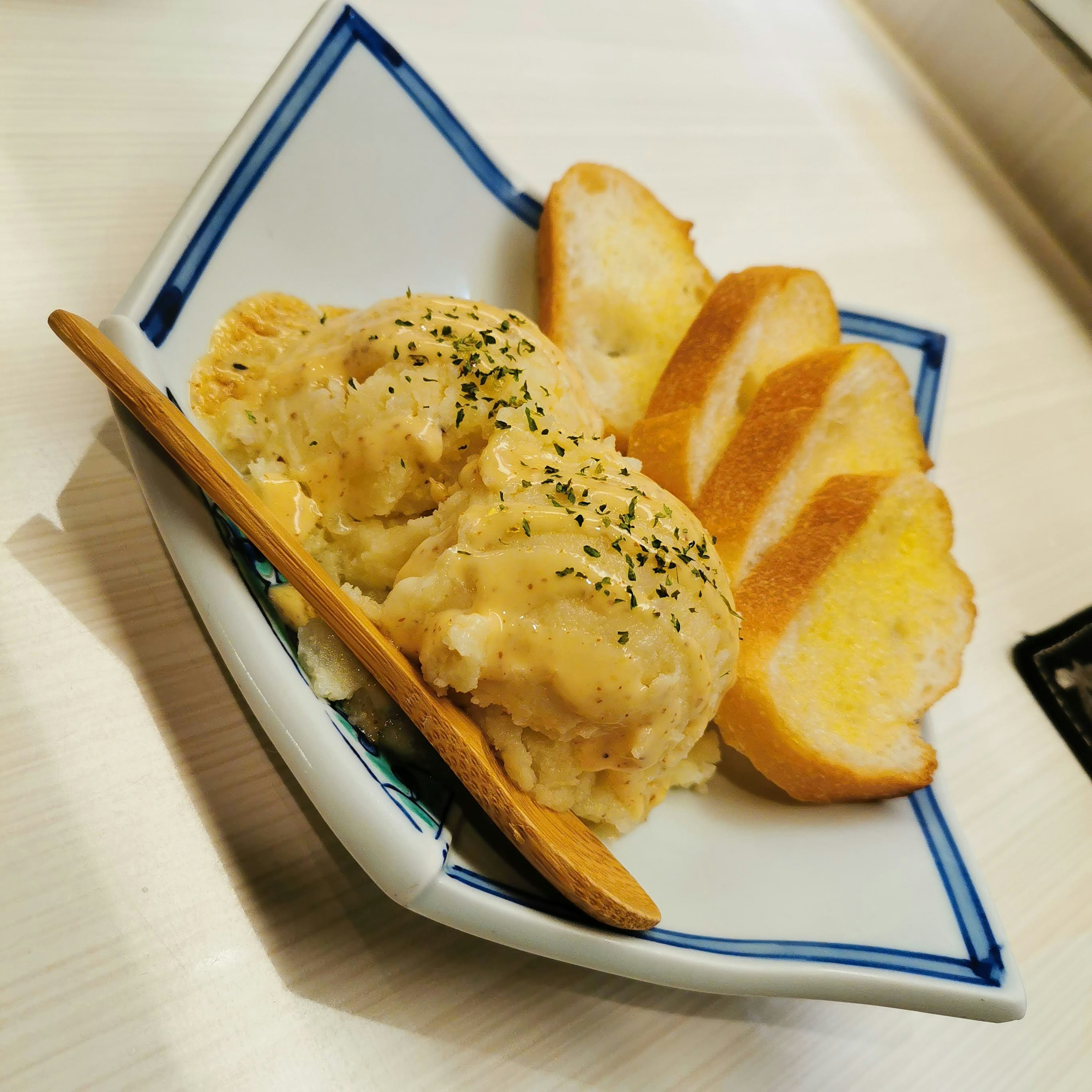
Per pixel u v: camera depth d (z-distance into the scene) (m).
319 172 0.27
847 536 0.28
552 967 0.23
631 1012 0.23
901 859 0.25
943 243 0.55
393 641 0.21
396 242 0.29
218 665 0.22
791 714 0.26
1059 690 0.37
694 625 0.22
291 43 0.34
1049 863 0.32
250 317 0.25
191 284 0.24
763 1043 0.24
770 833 0.25
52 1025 0.18
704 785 0.26
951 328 0.51
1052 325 0.57
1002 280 0.57
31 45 0.29
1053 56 0.58
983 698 0.35
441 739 0.20
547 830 0.21
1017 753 0.34
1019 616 0.40
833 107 0.57
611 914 0.20
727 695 0.26
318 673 0.21
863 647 0.29
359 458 0.23
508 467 0.22
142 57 0.31
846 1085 0.25
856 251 0.50
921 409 0.34
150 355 0.21
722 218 0.45
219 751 0.21
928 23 0.64
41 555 0.22
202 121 0.31
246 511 0.20
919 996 0.22
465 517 0.21
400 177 0.29
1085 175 0.59
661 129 0.46
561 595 0.21
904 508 0.30
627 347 0.33
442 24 0.40
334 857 0.21
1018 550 0.43
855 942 0.23
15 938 0.18
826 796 0.26
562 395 0.25
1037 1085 0.27
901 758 0.27
